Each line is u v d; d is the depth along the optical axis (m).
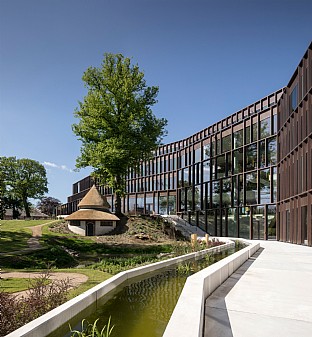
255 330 5.12
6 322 5.26
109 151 35.25
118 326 6.06
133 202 62.25
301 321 5.55
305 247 22.12
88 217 36.34
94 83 39.41
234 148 39.25
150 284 10.03
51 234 34.59
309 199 22.19
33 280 12.00
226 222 39.44
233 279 9.49
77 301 6.39
